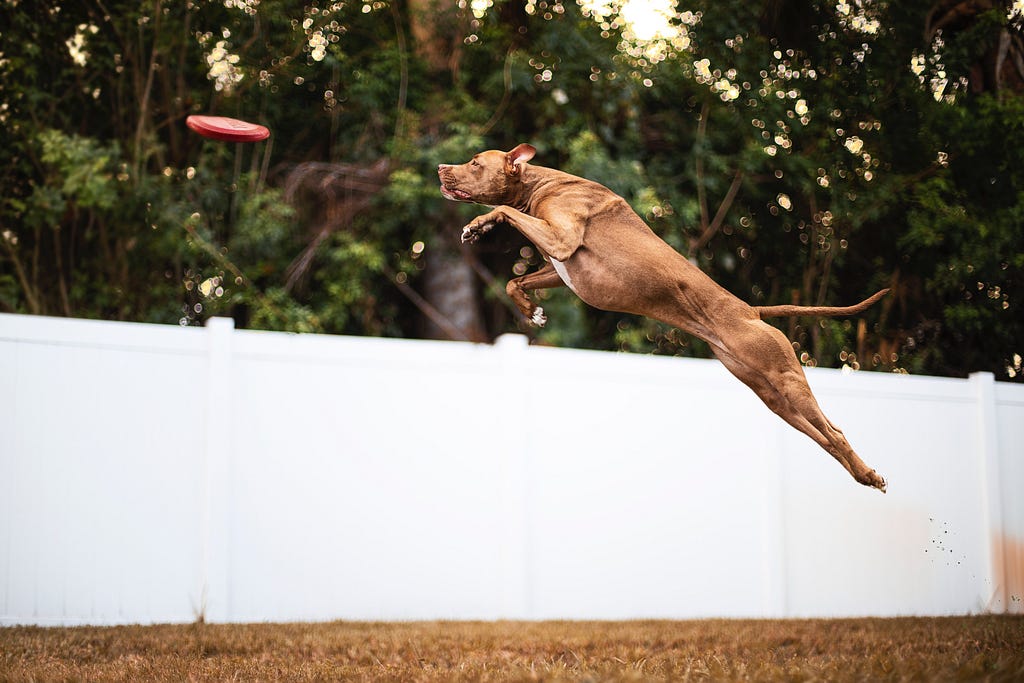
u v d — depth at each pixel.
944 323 15.87
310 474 9.98
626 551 10.70
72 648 7.36
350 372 10.21
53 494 9.26
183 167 15.48
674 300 5.39
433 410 10.40
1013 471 11.95
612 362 10.90
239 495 9.76
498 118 16.02
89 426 9.43
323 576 9.91
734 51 16.22
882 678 5.65
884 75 15.92
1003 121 14.30
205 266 15.32
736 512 11.07
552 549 10.49
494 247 16.33
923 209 15.37
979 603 11.62
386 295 16.41
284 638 7.91
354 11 15.90
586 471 10.70
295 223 15.57
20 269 14.54
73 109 15.12
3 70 14.49
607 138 16.09
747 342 5.31
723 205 16.27
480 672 6.20
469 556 10.33
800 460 11.31
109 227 14.98
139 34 15.07
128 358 9.60
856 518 11.37
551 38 15.72
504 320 16.36
